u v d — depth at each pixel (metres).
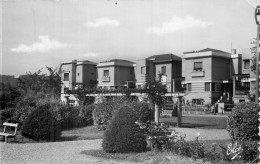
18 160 9.23
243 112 11.52
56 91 25.27
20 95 20.39
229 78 37.16
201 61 37.12
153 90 18.89
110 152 9.99
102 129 18.48
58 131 14.16
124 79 40.00
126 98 21.55
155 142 10.17
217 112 32.09
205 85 36.66
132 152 9.89
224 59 37.31
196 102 36.72
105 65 39.28
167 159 8.95
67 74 35.69
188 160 8.87
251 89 32.00
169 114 27.20
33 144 12.48
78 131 18.11
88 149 11.06
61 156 9.80
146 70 39.56
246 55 34.47
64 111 19.86
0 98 19.06
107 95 24.89
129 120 10.03
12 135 13.07
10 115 17.33
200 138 13.70
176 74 39.75
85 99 25.27
